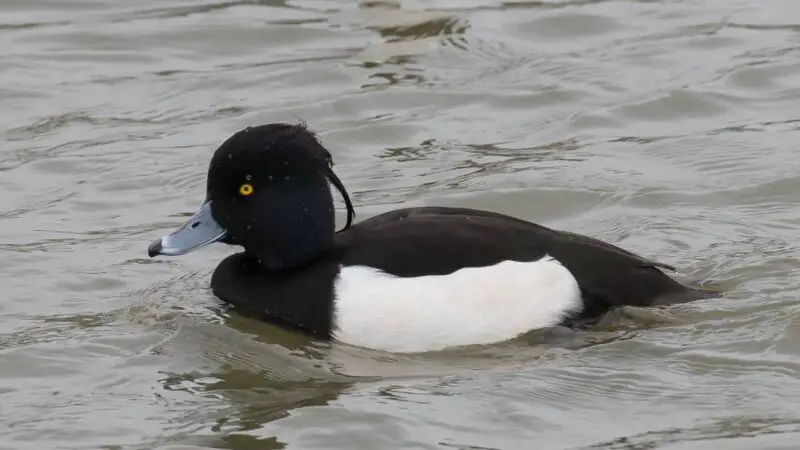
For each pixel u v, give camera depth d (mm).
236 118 15148
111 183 13641
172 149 14422
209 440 8758
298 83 16094
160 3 18391
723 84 15625
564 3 18094
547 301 9750
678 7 17938
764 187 12938
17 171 13953
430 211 10445
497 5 18156
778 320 10055
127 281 11484
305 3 18328
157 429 8953
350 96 15555
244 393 9438
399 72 16281
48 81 16219
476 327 9633
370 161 14086
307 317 9930
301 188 10180
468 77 16109
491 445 8609
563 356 9664
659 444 8562
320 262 10125
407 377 9484
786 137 14250
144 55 16984
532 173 13539
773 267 11023
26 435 8898
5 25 17812
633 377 9406
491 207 12852
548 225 12500
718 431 8711
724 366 9516
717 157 13820
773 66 15977
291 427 8898
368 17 17938
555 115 15141
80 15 18172
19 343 10312
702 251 11508
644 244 11734
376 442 8688
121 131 14898
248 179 10195
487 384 9336
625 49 16734
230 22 17812
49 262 11859
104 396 9484
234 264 10594
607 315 9984
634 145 14273
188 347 10141
